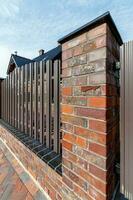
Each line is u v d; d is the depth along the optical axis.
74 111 1.78
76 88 1.75
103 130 1.45
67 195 1.89
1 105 6.11
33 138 3.47
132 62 1.46
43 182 2.46
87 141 1.61
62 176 1.98
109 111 1.50
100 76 1.47
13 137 3.89
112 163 1.61
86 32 1.61
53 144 2.73
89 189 1.59
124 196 1.58
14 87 4.65
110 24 1.49
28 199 2.45
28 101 3.74
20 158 3.40
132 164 1.49
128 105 1.50
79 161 1.72
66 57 1.90
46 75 2.88
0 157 4.16
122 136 1.55
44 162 2.41
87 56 1.60
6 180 3.10
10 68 11.04
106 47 1.43
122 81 1.54
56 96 2.58
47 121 2.88
